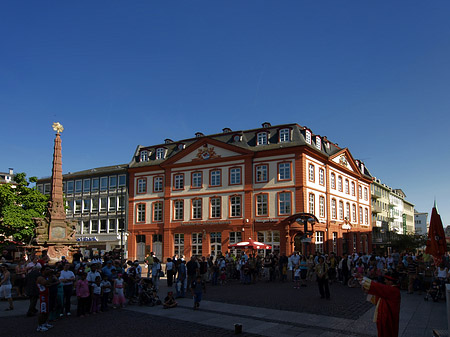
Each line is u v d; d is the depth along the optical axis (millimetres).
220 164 47219
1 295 16016
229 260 30906
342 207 52031
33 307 14812
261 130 46000
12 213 38375
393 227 87500
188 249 47719
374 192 76125
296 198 42375
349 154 55000
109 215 55844
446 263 20297
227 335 11648
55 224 30984
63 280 14891
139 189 53281
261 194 44312
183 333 11953
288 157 43438
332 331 12055
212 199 47156
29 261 20000
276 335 11602
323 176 47438
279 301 18062
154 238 51156
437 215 15906
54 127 32406
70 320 14234
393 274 7602
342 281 26672
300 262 24438
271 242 43094
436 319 13727
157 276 21953
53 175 31844
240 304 17281
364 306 16500
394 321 7312
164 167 51094
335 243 48750
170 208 49812
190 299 19078
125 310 16250
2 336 11781
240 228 44594
